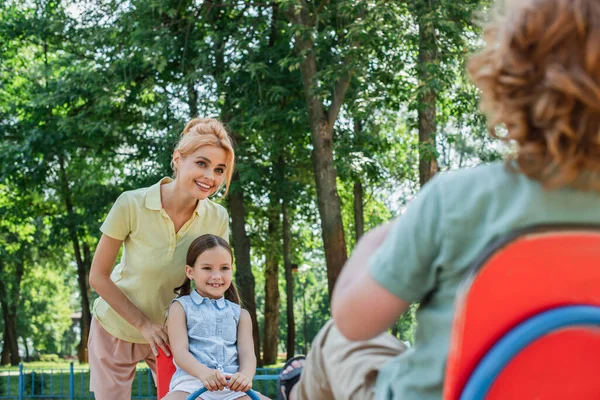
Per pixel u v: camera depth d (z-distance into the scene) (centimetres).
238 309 347
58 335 4709
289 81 1505
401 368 147
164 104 1560
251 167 1559
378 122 1789
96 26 1661
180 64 1562
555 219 125
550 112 120
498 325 123
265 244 2094
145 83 1535
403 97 1480
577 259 121
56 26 1769
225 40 1499
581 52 119
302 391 202
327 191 1402
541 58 123
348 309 142
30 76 1902
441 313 135
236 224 1716
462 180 134
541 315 121
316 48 1427
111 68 1584
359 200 1895
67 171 2056
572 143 120
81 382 1554
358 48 1312
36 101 1702
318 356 196
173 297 364
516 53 125
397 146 2095
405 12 1371
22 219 2205
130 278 361
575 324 121
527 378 123
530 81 124
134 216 350
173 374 335
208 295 341
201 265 340
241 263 1705
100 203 1911
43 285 3547
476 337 123
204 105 1538
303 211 1992
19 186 1847
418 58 1418
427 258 135
